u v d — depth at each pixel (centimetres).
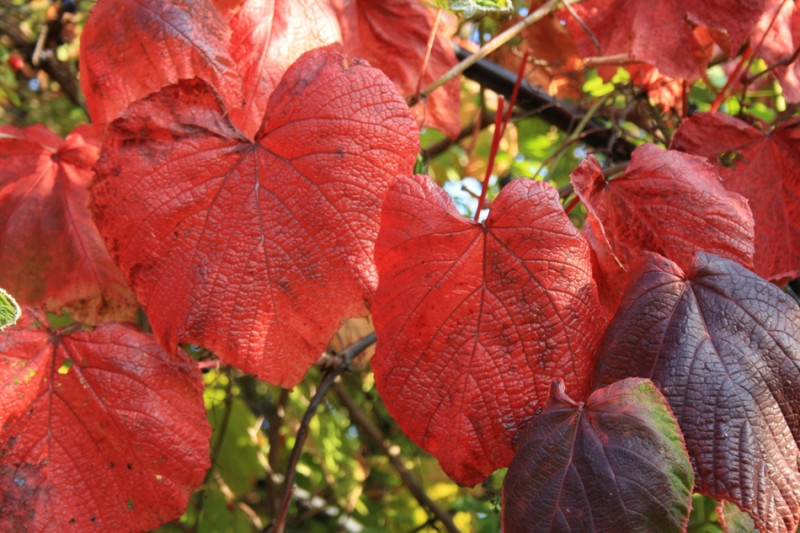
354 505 146
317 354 64
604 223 68
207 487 107
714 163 76
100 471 67
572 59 106
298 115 63
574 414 58
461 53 98
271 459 128
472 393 61
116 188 63
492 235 61
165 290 63
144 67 69
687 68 80
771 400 59
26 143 80
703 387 59
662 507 55
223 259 63
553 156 106
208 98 63
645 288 61
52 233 79
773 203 76
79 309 79
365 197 62
